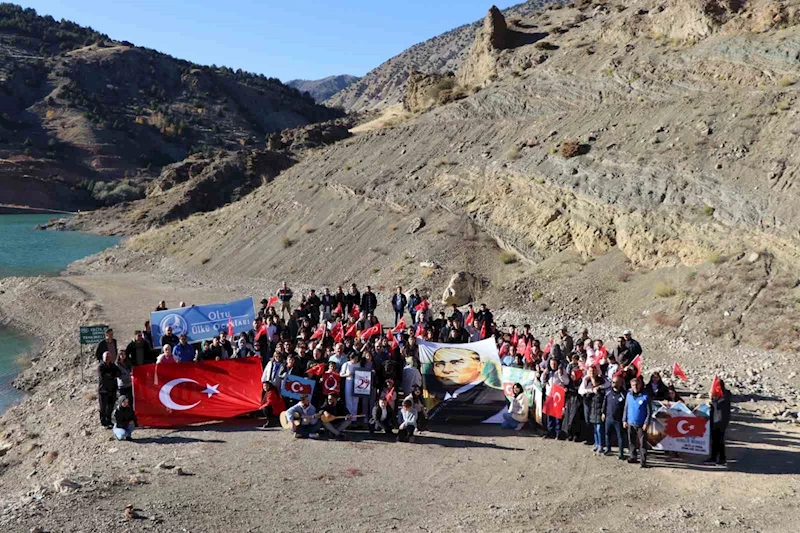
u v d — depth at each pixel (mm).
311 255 41000
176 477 11023
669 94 36094
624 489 10977
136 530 8875
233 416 14203
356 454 12445
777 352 20250
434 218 37719
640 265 27828
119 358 14383
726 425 12039
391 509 9992
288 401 13891
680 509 10102
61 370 23172
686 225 26969
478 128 44406
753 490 10930
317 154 56625
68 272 52031
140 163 153250
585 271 29094
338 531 9156
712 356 20797
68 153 148375
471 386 14656
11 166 130125
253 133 188875
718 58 35531
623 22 45281
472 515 9820
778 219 24750
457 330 18359
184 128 173375
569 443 13320
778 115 29703
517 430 14117
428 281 32312
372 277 35219
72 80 181375
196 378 14164
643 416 11891
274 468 11562
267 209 51250
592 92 40500
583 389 12930
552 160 35500
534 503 10352
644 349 22250
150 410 13812
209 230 54562
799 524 9539
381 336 15477
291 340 16906
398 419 13617
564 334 17047
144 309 33031
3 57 183000
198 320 18078
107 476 11031
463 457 12438
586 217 31156
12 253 64500
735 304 22859
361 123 100562
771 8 35938
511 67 52906
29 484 12609
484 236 34938
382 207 41656
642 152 32094
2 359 26594
